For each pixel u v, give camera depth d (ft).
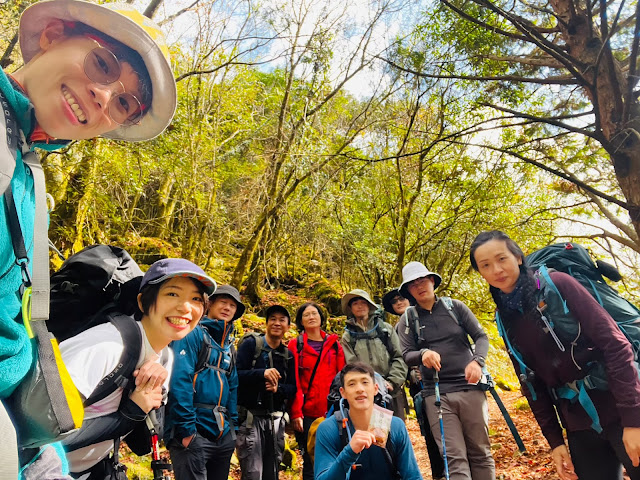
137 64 4.36
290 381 15.47
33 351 3.59
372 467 9.08
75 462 5.88
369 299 16.21
